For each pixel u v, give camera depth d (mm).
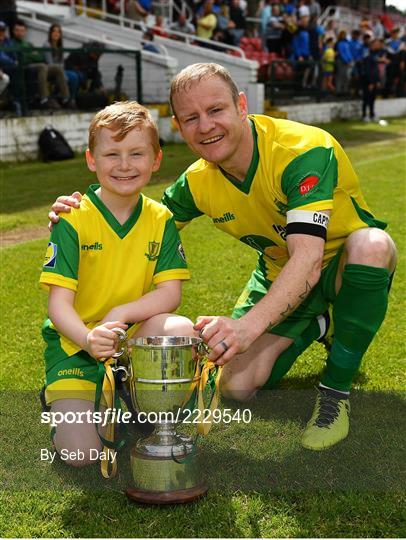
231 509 2203
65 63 12531
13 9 13406
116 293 2684
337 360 2680
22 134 11234
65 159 11320
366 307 2660
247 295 3322
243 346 2303
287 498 2252
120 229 2658
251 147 2707
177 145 13367
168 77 14617
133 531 2117
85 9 16922
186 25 18297
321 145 2650
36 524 2156
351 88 20266
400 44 23703
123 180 2564
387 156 12016
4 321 4191
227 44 18062
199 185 2943
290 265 2445
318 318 3123
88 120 12320
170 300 2684
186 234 6418
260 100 16188
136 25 17641
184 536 2092
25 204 7961
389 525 2135
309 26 19438
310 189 2527
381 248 2674
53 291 2580
